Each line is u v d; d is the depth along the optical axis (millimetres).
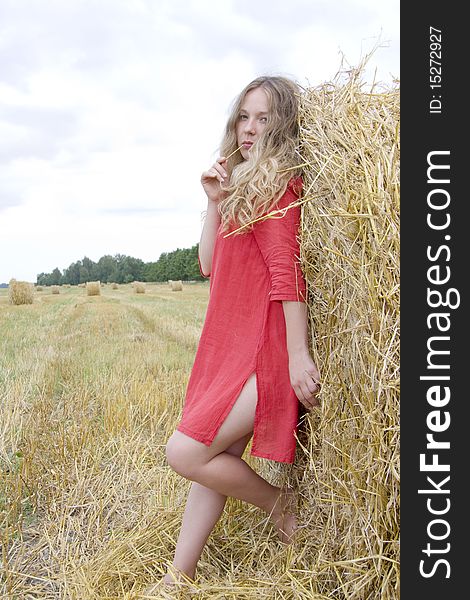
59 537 2895
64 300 26031
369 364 2084
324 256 2271
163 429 4641
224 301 2568
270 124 2432
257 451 2443
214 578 2520
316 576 2330
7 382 6168
